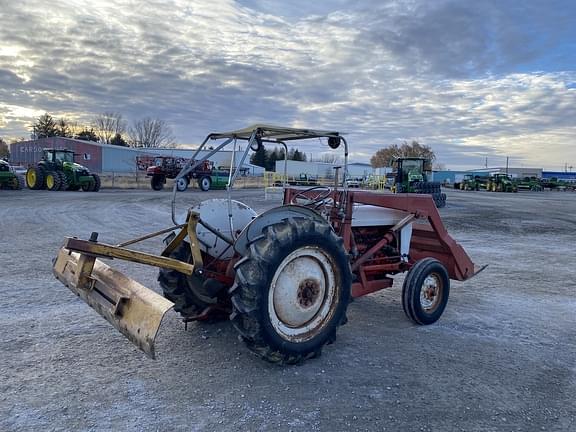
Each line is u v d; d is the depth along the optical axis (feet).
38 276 21.48
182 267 12.19
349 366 12.59
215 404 10.34
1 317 15.79
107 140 281.74
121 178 123.24
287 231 11.86
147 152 182.39
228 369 12.12
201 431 9.30
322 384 11.47
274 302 11.80
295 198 16.81
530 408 10.68
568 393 11.47
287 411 10.14
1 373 11.56
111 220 43.09
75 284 11.54
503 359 13.47
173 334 14.47
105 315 10.82
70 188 85.51
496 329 16.12
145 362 12.39
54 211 48.60
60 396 10.48
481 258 30.68
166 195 75.97
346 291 13.16
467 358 13.44
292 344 12.03
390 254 17.48
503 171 345.31
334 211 15.70
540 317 17.70
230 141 15.26
